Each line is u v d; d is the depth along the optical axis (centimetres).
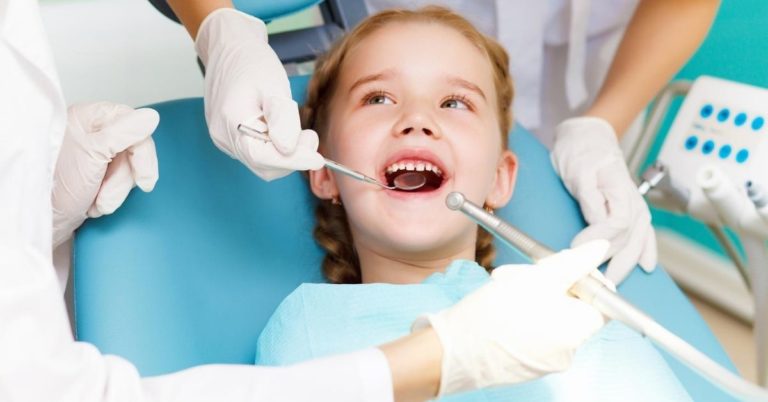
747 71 180
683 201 137
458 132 121
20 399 66
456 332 80
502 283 84
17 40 78
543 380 104
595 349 108
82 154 107
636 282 136
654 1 161
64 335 71
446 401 101
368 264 127
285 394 73
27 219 76
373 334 107
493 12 172
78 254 115
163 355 109
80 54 267
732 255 137
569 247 139
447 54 126
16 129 76
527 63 177
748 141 129
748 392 73
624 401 104
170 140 129
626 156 196
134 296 111
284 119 105
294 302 112
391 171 121
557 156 149
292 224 132
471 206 92
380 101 124
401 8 173
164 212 121
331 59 134
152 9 284
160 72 263
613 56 180
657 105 155
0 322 68
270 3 152
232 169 130
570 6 171
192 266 120
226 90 115
